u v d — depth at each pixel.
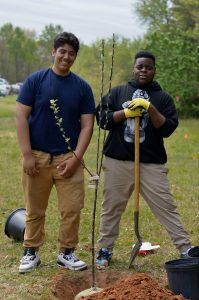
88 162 12.52
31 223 5.09
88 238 6.30
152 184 5.06
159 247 5.89
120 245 5.99
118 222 5.25
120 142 5.05
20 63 79.62
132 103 4.86
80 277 4.98
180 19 34.72
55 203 8.04
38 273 5.04
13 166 12.02
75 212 5.00
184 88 24.86
